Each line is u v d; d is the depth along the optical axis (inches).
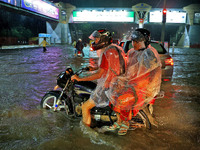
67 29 1625.2
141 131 132.1
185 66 440.8
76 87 136.6
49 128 133.7
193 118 155.9
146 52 110.3
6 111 161.5
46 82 265.3
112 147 112.6
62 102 165.0
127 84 113.9
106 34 110.7
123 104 114.3
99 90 119.4
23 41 1403.8
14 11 982.4
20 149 109.3
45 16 1288.1
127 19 1566.2
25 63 450.3
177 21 1576.0
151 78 111.9
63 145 113.4
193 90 235.8
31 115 154.9
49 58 562.9
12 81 268.4
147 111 131.6
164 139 123.1
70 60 516.4
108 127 129.7
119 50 115.0
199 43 1558.8
